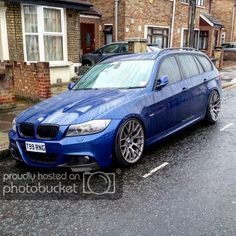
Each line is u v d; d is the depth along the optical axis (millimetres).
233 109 8906
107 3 18844
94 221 3371
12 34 11930
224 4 32438
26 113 4941
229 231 3113
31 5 12172
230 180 4273
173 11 21547
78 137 4262
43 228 3275
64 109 4656
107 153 4430
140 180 4332
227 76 17141
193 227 3195
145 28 19750
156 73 5527
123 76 5672
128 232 3146
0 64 8664
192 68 6664
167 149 5566
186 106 6113
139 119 4922
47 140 4352
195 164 4859
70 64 13531
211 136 6277
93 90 5477
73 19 13688
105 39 19438
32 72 9062
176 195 3883
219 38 28641
